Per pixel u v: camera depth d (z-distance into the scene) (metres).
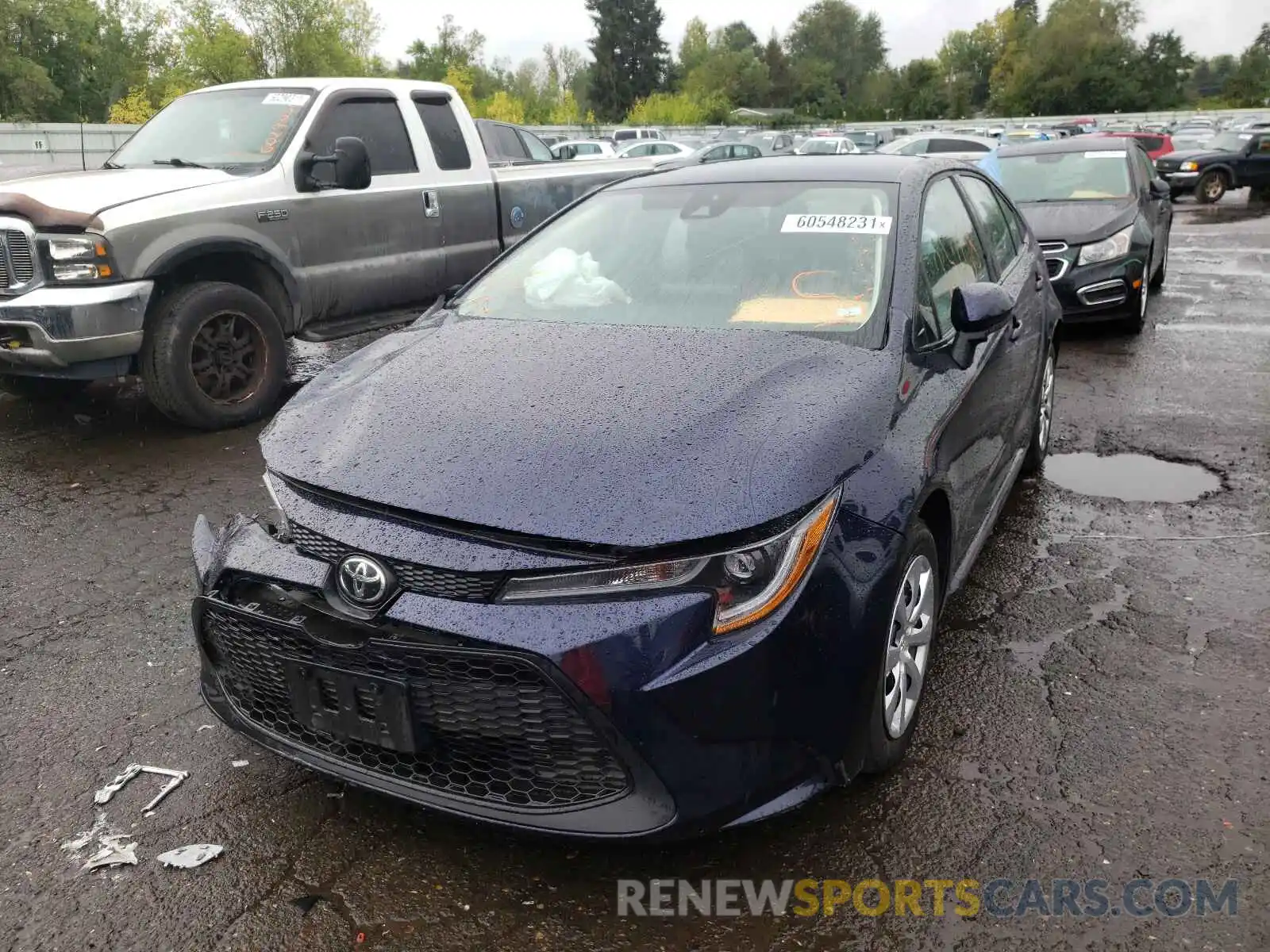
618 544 2.14
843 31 124.56
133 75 50.84
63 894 2.38
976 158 9.95
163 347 5.64
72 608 3.86
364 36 44.09
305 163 6.20
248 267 6.20
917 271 3.21
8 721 3.10
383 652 2.23
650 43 103.81
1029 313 4.35
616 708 2.11
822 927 2.26
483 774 2.27
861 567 2.36
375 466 2.44
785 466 2.31
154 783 2.80
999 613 3.69
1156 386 6.82
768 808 2.27
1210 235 16.38
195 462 5.52
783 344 2.92
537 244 3.85
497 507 2.24
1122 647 3.43
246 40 40.84
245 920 2.30
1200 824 2.55
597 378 2.74
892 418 2.67
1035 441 4.92
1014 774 2.77
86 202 5.39
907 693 2.78
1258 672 3.25
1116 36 92.00
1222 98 97.94
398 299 7.01
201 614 2.61
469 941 2.24
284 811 2.68
